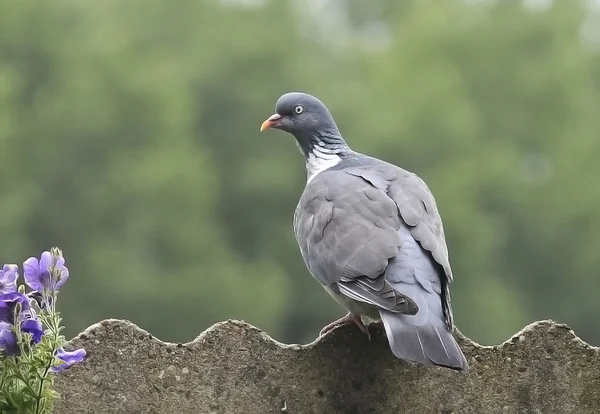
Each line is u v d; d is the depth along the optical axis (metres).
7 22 36.62
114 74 35.44
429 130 36.75
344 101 39.31
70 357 5.59
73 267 30.80
